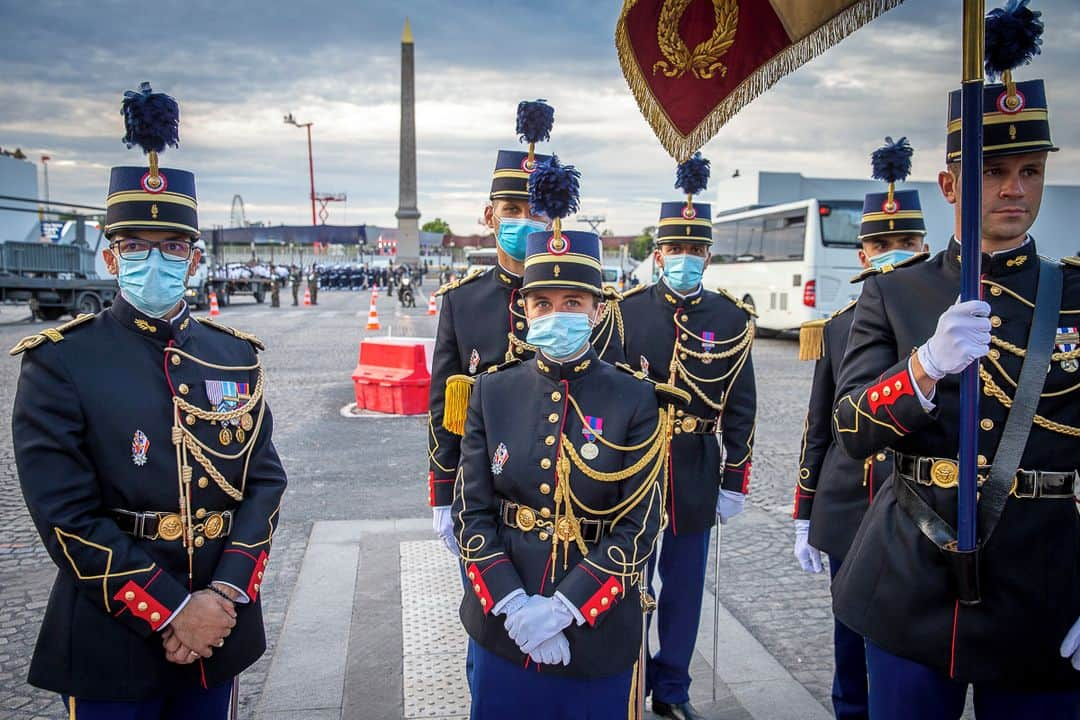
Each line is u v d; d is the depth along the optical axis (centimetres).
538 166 277
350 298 4584
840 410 252
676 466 395
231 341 293
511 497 277
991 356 236
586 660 259
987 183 238
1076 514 238
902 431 229
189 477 261
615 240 6350
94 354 258
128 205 257
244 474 279
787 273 2033
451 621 462
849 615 261
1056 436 233
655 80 277
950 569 238
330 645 437
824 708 389
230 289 3794
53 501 240
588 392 278
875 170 441
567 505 266
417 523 632
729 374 417
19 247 2323
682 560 388
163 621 244
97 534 242
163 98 257
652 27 273
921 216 439
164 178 261
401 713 374
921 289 256
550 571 266
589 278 273
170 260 263
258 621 277
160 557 256
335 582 518
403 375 1054
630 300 446
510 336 367
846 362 269
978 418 231
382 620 465
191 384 268
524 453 273
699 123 278
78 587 244
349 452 864
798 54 252
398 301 4025
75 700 251
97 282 2462
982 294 243
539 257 275
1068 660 234
